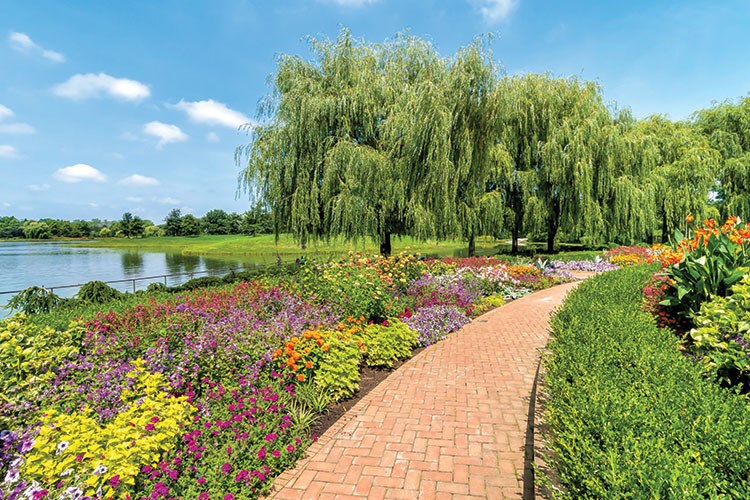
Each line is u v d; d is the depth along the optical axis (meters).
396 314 6.78
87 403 3.37
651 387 2.60
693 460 1.84
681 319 4.84
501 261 15.19
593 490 1.66
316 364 4.35
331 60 13.85
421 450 3.26
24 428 2.87
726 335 3.36
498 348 5.95
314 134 13.16
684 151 21.36
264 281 9.08
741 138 25.08
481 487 2.79
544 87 16.84
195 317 5.29
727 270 4.47
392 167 13.19
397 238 16.95
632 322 4.23
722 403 2.28
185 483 2.64
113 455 2.47
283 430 3.38
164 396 3.28
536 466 2.59
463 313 7.78
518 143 17.75
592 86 17.31
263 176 14.12
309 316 5.83
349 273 7.20
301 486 2.85
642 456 1.78
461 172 12.42
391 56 14.60
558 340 4.32
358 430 3.60
